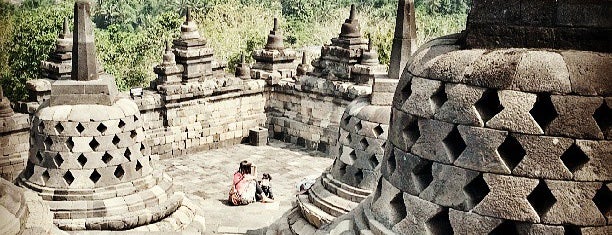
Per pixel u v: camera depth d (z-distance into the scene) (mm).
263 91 34531
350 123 14516
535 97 5770
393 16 67250
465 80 6082
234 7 73812
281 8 82875
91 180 15312
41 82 26672
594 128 5699
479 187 6133
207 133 32031
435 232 6406
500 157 5906
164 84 30094
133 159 15758
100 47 55125
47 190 15109
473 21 6371
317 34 74688
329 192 14578
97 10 70750
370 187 14102
